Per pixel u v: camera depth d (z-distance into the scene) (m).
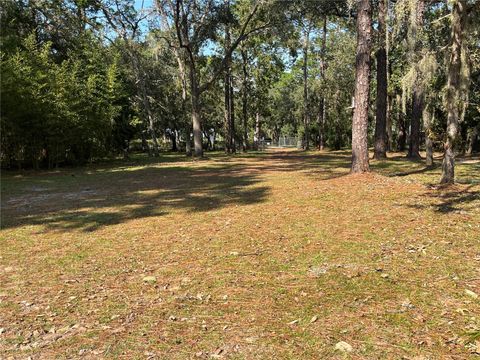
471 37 12.25
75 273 4.73
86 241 6.16
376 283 4.07
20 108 17.17
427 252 4.99
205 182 13.24
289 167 17.95
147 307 3.74
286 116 63.47
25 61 18.16
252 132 62.06
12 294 4.14
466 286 3.91
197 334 3.20
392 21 16.59
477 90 21.12
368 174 11.80
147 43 29.75
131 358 2.90
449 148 9.77
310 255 5.06
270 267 4.70
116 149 25.83
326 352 2.86
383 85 20.09
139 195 10.78
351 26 25.12
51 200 10.24
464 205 7.64
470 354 2.76
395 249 5.17
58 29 24.39
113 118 23.52
